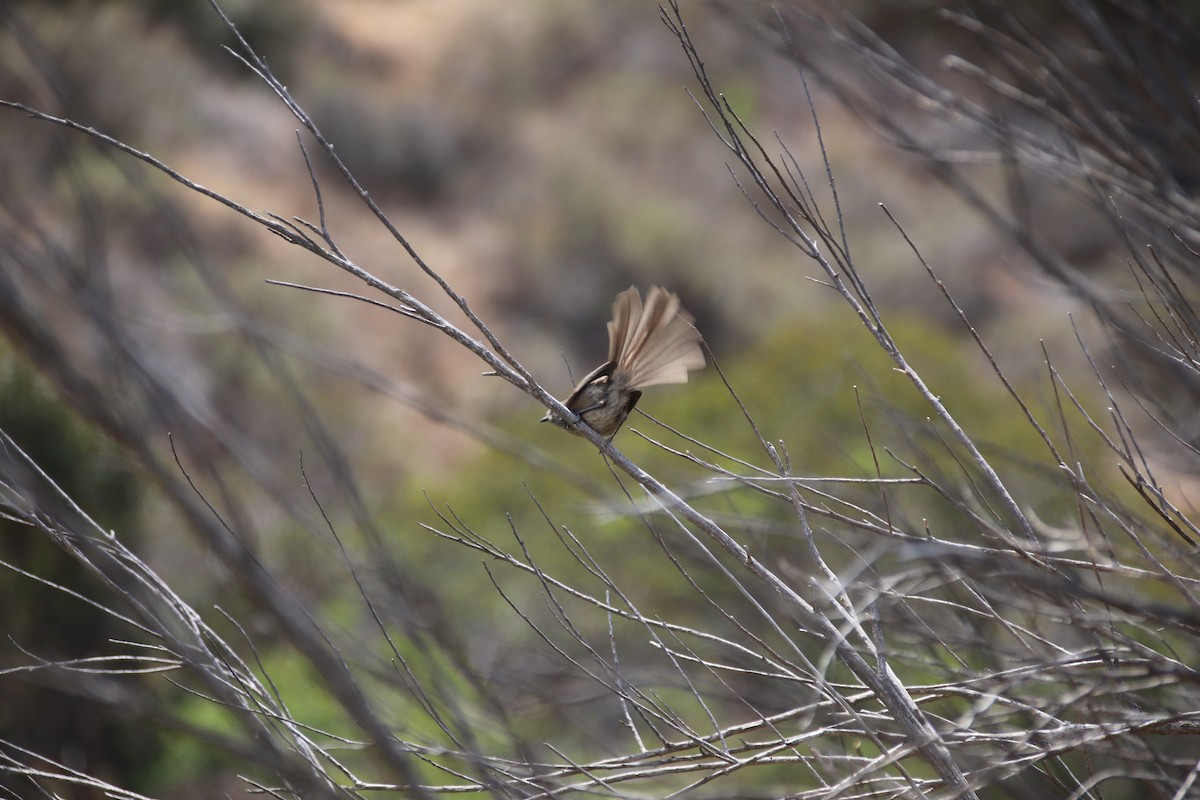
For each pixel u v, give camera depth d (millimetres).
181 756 16922
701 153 57750
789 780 12328
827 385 26750
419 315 6996
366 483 34312
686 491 8109
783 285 50812
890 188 53281
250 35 53469
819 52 10562
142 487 18703
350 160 53750
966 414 25562
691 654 8133
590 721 10898
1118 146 9992
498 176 56375
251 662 15445
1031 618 6949
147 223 32938
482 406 43688
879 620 6824
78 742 15234
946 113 9781
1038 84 9875
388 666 7832
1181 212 9016
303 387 34781
